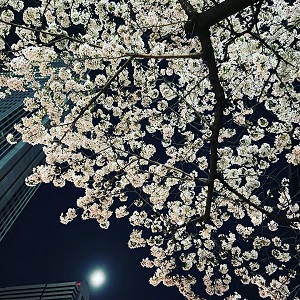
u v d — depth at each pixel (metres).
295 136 9.61
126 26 9.38
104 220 10.93
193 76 9.98
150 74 10.21
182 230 10.16
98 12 9.83
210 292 11.07
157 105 10.81
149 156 10.72
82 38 9.34
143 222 10.66
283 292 10.42
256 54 7.77
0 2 8.96
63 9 9.43
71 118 9.84
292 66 7.76
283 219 7.25
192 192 10.48
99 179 10.73
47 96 9.19
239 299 10.70
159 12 10.81
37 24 8.84
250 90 9.76
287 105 9.28
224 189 10.68
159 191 10.56
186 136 10.90
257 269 11.00
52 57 7.95
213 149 6.76
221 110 6.45
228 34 10.19
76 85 9.38
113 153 10.64
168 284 10.34
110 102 10.38
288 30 9.09
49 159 9.91
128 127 10.73
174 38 10.81
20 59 8.33
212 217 11.16
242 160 10.42
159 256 10.46
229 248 11.03
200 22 6.44
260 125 9.51
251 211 10.63
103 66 9.52
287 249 10.90
